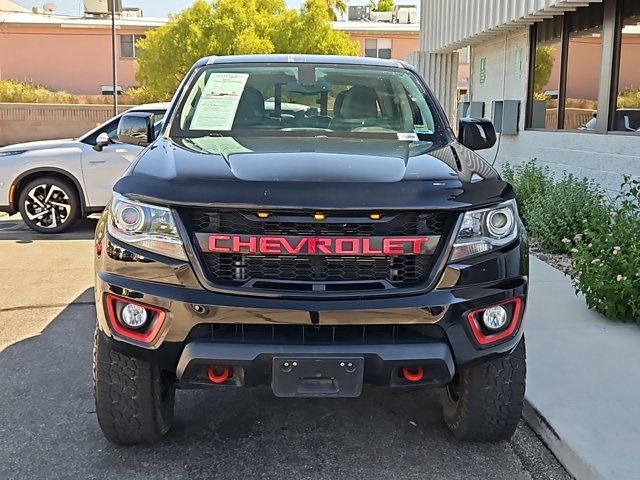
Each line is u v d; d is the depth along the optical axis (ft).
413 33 112.68
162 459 11.22
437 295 9.70
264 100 13.92
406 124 13.79
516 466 11.19
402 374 10.01
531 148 34.01
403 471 10.96
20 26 110.93
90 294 20.86
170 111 13.61
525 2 30.78
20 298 20.40
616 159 25.99
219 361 9.51
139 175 10.41
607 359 14.62
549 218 25.31
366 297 9.55
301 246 9.52
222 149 11.54
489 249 10.05
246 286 9.53
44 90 102.01
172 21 96.73
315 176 9.93
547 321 17.02
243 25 93.30
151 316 9.73
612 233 18.81
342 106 13.99
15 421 12.46
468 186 10.21
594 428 11.62
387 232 9.68
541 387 13.24
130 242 9.84
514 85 37.04
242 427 12.40
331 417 12.83
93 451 11.42
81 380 14.32
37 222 30.81
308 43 94.63
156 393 10.73
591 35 28.27
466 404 11.12
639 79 24.98
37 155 30.14
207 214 9.62
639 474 10.28
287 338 9.66
